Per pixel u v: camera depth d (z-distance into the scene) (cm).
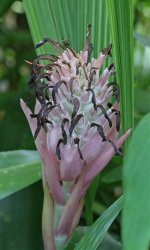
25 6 48
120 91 40
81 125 38
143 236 23
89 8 47
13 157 48
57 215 41
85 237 35
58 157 38
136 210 23
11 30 89
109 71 38
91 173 40
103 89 38
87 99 37
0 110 75
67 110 38
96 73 38
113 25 39
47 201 41
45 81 42
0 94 73
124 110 41
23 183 45
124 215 24
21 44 91
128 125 41
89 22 47
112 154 39
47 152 39
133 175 24
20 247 50
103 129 38
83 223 60
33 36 47
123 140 39
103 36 46
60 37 47
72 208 40
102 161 39
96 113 38
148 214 23
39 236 51
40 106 40
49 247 41
